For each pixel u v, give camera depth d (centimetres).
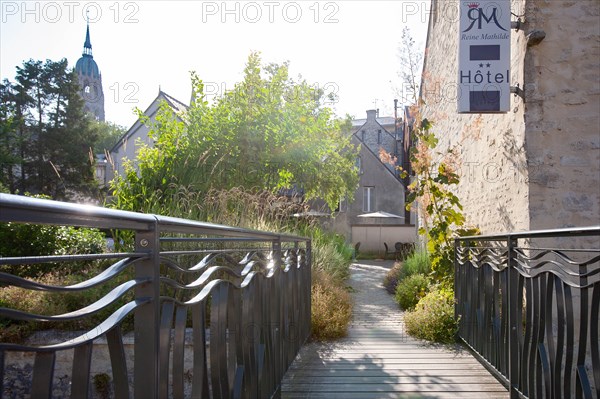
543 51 495
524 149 496
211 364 208
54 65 3484
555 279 259
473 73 502
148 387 137
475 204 723
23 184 3241
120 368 121
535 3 498
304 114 1125
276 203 781
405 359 459
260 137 998
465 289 507
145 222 136
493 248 391
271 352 334
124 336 405
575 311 469
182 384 167
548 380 274
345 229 2317
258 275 297
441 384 385
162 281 146
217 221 606
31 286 90
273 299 349
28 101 3403
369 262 1734
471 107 500
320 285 670
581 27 494
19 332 403
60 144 3334
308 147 1108
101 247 739
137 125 2017
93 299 441
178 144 903
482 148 677
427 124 721
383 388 375
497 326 391
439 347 505
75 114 3503
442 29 976
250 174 982
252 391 267
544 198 486
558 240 478
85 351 107
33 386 95
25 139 3206
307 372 418
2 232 612
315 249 891
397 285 865
